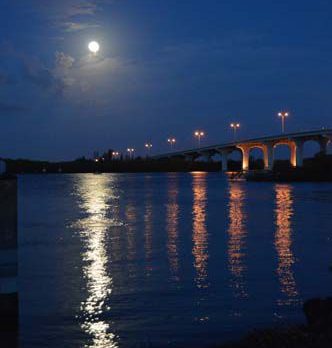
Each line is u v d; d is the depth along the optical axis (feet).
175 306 56.65
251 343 39.27
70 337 46.88
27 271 76.33
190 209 196.95
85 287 65.72
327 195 277.64
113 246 101.71
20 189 392.88
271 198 257.75
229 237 114.11
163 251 94.58
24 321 51.01
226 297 60.34
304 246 99.55
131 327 49.70
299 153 615.57
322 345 35.91
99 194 315.37
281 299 59.36
